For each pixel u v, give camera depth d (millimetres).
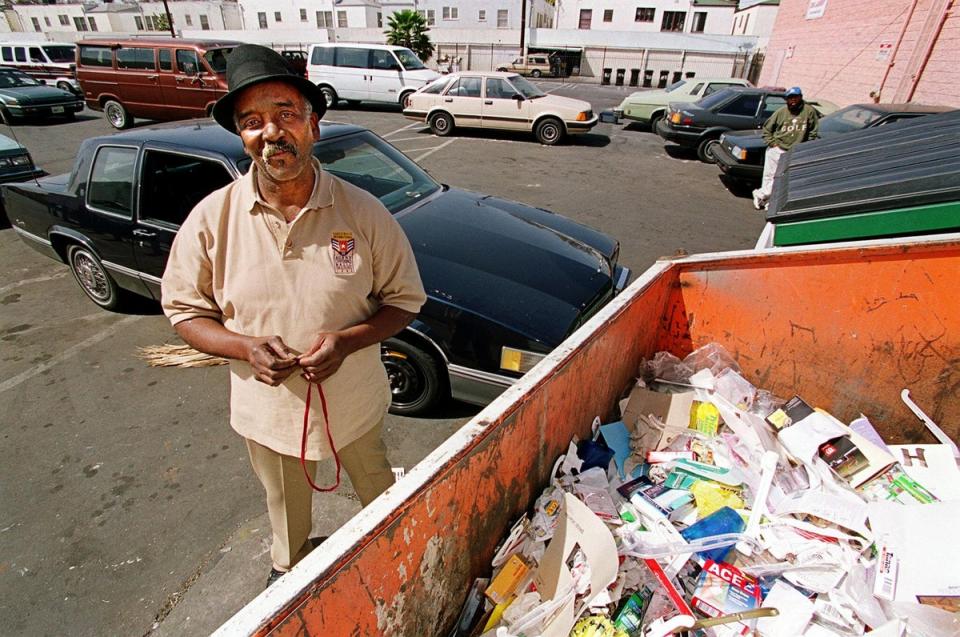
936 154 2297
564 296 2662
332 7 38375
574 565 1330
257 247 1327
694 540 1549
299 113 1229
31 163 6312
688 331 2281
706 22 34156
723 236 6062
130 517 2309
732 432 1967
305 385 1472
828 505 1616
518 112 10844
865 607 1343
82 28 46375
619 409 2115
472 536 1311
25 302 4230
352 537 923
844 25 11578
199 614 1917
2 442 2734
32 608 1929
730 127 9367
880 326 1956
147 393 3127
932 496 1758
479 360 2516
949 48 8383
